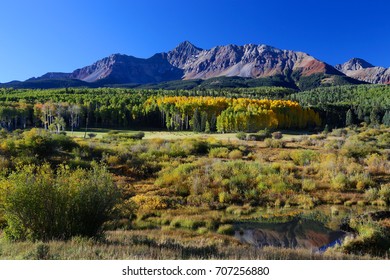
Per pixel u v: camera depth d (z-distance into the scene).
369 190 25.56
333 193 26.17
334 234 17.89
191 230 17.97
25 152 29.58
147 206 21.77
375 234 13.97
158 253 8.31
